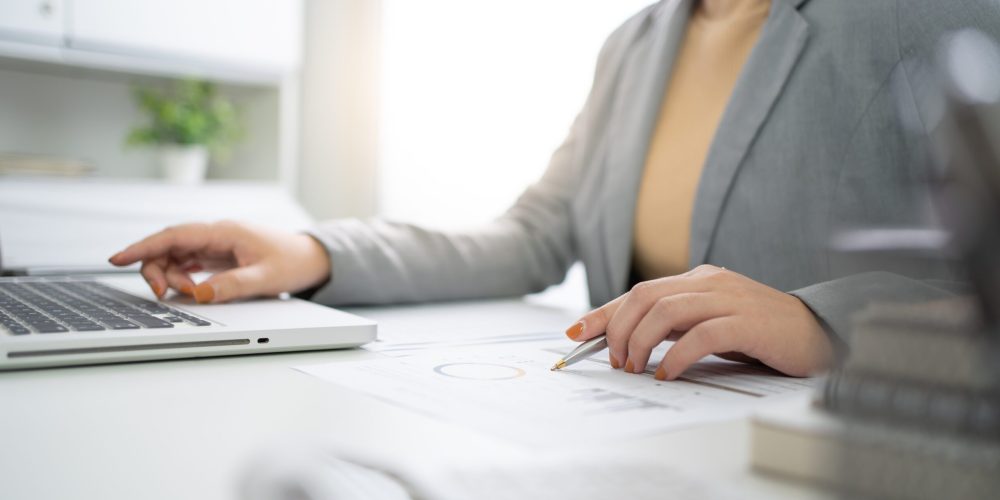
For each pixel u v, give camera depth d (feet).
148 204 6.10
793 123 2.49
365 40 9.32
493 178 7.43
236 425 1.15
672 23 3.07
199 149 7.55
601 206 3.15
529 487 0.80
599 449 1.03
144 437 1.08
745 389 1.46
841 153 2.37
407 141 8.56
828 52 2.45
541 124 6.93
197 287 2.21
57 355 1.56
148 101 7.57
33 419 1.17
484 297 3.02
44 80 7.55
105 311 1.96
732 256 2.62
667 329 1.58
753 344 1.54
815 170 2.42
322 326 1.80
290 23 7.48
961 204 0.52
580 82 6.57
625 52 3.32
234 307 2.16
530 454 1.01
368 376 1.50
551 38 6.84
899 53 2.25
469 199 7.72
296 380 1.47
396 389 1.39
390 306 2.77
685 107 2.98
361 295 2.65
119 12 6.61
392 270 2.72
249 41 7.27
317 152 9.32
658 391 1.42
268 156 7.86
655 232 2.96
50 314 1.88
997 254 0.50
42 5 6.27
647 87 3.05
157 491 0.87
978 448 0.52
